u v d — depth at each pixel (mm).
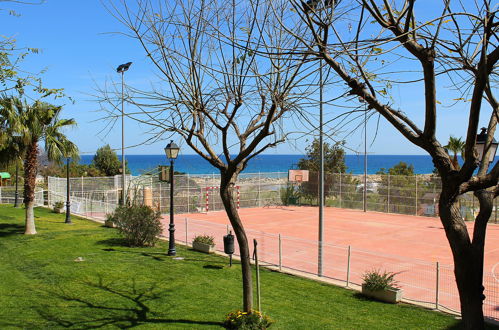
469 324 4285
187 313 9562
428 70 4301
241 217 32531
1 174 48906
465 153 4137
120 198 31906
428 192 33406
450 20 4691
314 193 41562
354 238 23469
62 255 15656
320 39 4973
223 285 11969
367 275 12211
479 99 3967
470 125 4055
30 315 9305
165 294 11016
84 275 12805
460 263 4320
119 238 19297
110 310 9734
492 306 10859
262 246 18828
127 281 12250
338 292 11812
